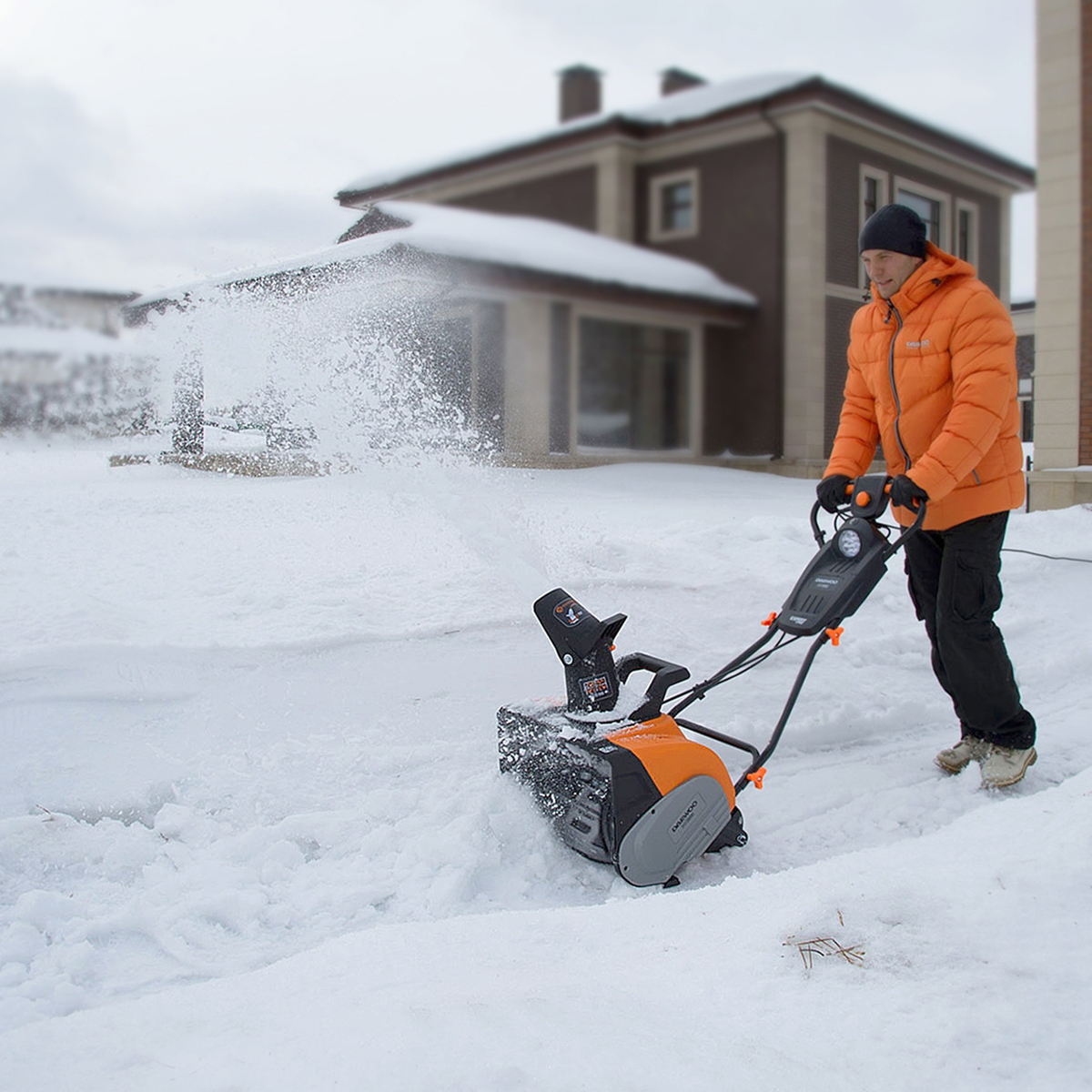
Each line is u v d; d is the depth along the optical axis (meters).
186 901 2.25
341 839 2.57
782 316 14.39
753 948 1.63
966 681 2.92
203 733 2.99
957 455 2.64
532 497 6.66
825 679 3.82
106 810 2.67
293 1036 1.42
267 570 4.28
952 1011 1.40
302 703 3.19
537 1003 1.44
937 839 2.09
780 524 5.50
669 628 4.07
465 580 4.25
